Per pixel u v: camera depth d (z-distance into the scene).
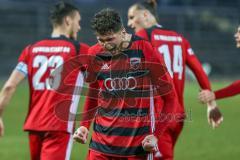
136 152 15.82
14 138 36.44
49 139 18.56
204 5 110.88
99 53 16.05
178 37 20.70
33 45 18.98
